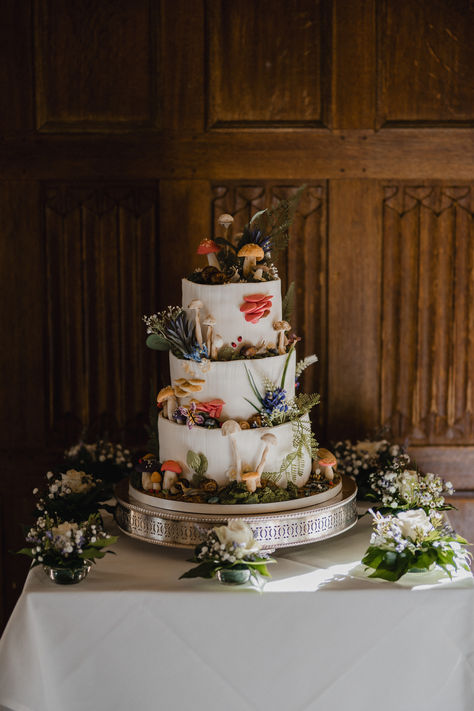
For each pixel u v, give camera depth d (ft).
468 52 12.51
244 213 12.80
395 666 8.99
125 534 10.76
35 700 8.93
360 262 12.90
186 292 10.08
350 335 13.04
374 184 12.76
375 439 13.08
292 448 10.01
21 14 12.31
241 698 9.01
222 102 12.55
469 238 12.96
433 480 11.27
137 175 12.67
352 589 8.95
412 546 9.34
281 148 12.64
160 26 12.35
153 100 12.53
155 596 8.89
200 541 9.51
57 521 9.91
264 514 9.50
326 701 9.01
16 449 13.20
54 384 13.11
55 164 12.61
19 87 12.44
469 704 9.00
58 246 12.83
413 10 12.42
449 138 12.66
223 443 9.66
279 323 9.95
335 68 12.48
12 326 12.93
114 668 9.01
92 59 12.42
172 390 10.06
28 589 9.05
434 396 13.25
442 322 13.11
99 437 13.17
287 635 8.94
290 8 12.38
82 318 12.99
